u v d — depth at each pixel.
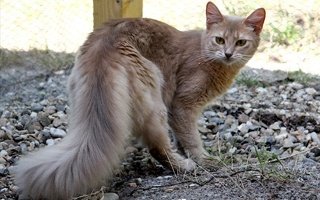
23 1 2.41
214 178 1.25
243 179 1.23
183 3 2.45
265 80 1.98
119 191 1.24
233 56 1.38
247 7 2.42
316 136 1.53
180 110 1.39
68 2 2.44
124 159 1.40
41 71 2.05
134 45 1.32
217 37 1.38
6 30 2.29
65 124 1.60
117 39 1.29
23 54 2.14
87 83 1.21
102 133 1.17
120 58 1.26
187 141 1.40
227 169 1.29
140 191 1.22
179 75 1.39
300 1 2.43
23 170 1.16
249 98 1.84
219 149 1.40
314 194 1.17
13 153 1.43
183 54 1.39
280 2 2.43
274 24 2.34
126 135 1.23
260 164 1.27
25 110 1.72
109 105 1.19
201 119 1.65
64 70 2.07
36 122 1.61
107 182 1.27
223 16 1.40
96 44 1.27
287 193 1.18
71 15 2.39
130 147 1.44
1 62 2.07
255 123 1.62
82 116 1.19
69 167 1.14
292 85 1.94
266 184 1.21
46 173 1.14
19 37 2.26
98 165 1.16
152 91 1.30
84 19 2.37
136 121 1.27
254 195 1.17
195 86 1.38
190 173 1.32
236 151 1.45
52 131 1.54
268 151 1.42
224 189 1.21
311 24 2.34
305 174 1.27
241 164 1.33
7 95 1.88
